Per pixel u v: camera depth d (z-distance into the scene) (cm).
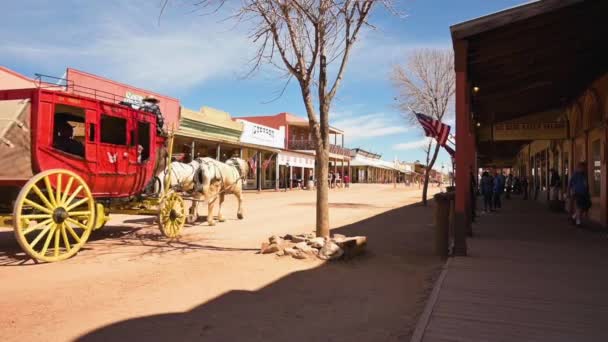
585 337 431
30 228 743
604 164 1320
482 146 3016
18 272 701
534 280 655
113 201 971
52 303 545
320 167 902
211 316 505
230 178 1449
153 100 1091
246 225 1375
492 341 420
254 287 630
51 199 767
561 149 2017
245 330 463
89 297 573
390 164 9681
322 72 900
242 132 3559
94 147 856
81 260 799
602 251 899
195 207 1420
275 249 862
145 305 543
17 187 828
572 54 1144
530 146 3025
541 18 878
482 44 963
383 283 667
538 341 420
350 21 889
